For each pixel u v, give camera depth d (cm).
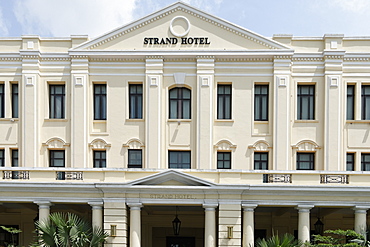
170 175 2216
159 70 2772
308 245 2092
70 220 2008
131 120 2791
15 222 2859
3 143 2802
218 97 2839
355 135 2784
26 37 2800
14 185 2233
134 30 2809
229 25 2784
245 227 2241
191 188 2202
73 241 1962
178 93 2828
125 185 2205
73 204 2458
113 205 2228
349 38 2803
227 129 2780
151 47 2800
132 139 2780
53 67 2817
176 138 2772
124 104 2800
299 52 2791
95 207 2253
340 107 2766
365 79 2800
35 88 2783
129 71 2811
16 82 2833
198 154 2727
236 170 2258
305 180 2281
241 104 2786
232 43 2794
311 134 2781
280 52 2748
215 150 2764
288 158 2728
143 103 2798
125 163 2772
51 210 2681
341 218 2819
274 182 2275
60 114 2856
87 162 2764
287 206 2336
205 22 2800
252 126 2775
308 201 2250
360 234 2094
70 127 2792
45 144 2792
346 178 2280
